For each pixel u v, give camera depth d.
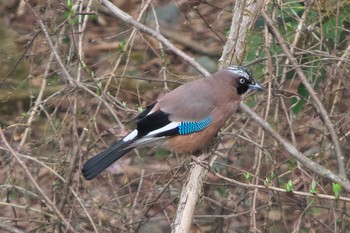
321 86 12.59
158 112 10.58
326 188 12.33
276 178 11.15
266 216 11.49
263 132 11.13
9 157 11.41
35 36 11.84
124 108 11.16
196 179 9.74
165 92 12.59
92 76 11.32
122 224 11.45
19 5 16.73
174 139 10.58
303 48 11.93
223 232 13.04
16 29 16.50
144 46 16.53
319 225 12.03
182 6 16.06
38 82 15.60
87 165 10.29
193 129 10.50
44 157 11.79
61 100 11.42
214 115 10.53
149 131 10.48
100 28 17.12
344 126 11.31
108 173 12.44
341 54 12.52
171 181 11.27
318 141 12.44
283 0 12.51
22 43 16.20
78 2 12.07
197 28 17.11
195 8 13.47
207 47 17.00
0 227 11.75
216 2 16.81
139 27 11.02
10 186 11.30
